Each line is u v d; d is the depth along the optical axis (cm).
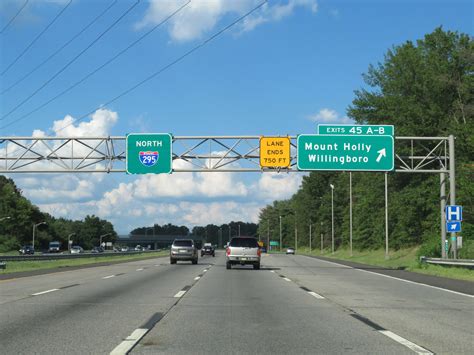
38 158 3684
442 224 3650
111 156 3659
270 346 939
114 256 7881
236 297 1756
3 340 978
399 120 6200
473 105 5869
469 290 2073
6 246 14112
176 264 4562
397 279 2720
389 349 916
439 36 6366
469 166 4984
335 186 13538
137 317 1281
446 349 918
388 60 6812
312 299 1709
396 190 6738
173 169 3588
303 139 3428
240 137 3550
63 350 889
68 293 1853
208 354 870
